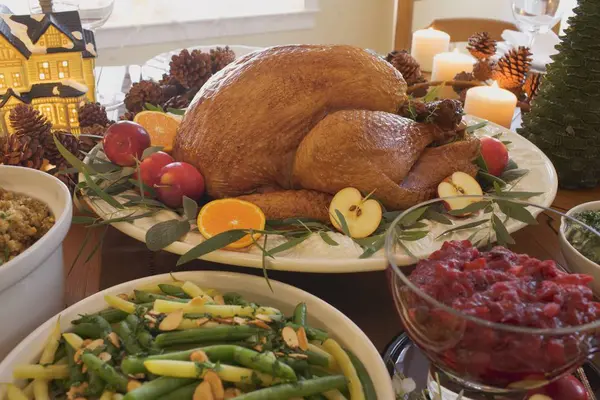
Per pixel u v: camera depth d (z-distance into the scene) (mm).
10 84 957
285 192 792
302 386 540
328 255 699
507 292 523
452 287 539
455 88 1219
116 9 2078
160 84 1162
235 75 817
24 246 664
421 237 696
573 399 571
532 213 767
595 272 669
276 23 2254
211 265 775
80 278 753
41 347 586
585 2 902
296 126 801
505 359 508
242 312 594
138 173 794
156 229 712
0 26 914
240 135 796
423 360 641
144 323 580
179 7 2162
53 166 857
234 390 543
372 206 754
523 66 1213
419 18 2492
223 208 744
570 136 935
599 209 789
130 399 512
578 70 918
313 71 807
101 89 1338
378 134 776
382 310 720
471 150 833
